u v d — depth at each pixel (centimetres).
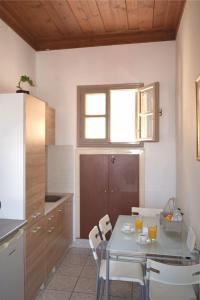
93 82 354
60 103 362
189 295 178
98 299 220
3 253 183
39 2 260
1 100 222
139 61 342
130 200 346
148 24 310
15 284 198
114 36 339
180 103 287
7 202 221
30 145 229
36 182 241
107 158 351
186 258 183
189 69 231
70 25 310
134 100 350
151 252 186
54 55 362
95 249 217
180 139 288
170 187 335
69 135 360
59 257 304
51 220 277
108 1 261
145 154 342
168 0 259
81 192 358
